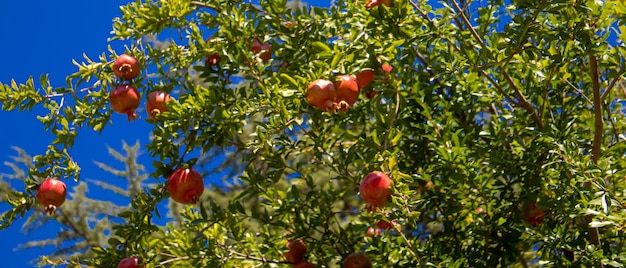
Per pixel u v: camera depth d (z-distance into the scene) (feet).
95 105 16.24
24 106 16.03
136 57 16.33
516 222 16.33
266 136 15.11
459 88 17.61
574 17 13.97
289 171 19.54
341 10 16.62
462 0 17.02
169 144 15.20
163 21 16.10
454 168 15.44
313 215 17.07
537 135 15.98
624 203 13.15
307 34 16.29
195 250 16.26
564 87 17.47
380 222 15.14
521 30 13.69
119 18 16.52
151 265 15.24
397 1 14.66
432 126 16.83
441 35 15.47
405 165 17.52
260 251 17.15
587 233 16.05
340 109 13.10
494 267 16.66
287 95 13.44
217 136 15.26
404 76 16.75
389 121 13.53
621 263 14.61
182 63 16.66
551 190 15.85
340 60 13.55
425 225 18.01
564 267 15.47
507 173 16.33
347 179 15.79
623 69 13.64
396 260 16.17
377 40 15.16
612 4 12.57
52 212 15.72
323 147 16.44
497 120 16.55
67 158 16.07
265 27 16.43
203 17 16.90
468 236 16.62
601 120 14.46
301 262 16.67
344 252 17.11
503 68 14.07
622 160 15.58
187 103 15.19
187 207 17.90
